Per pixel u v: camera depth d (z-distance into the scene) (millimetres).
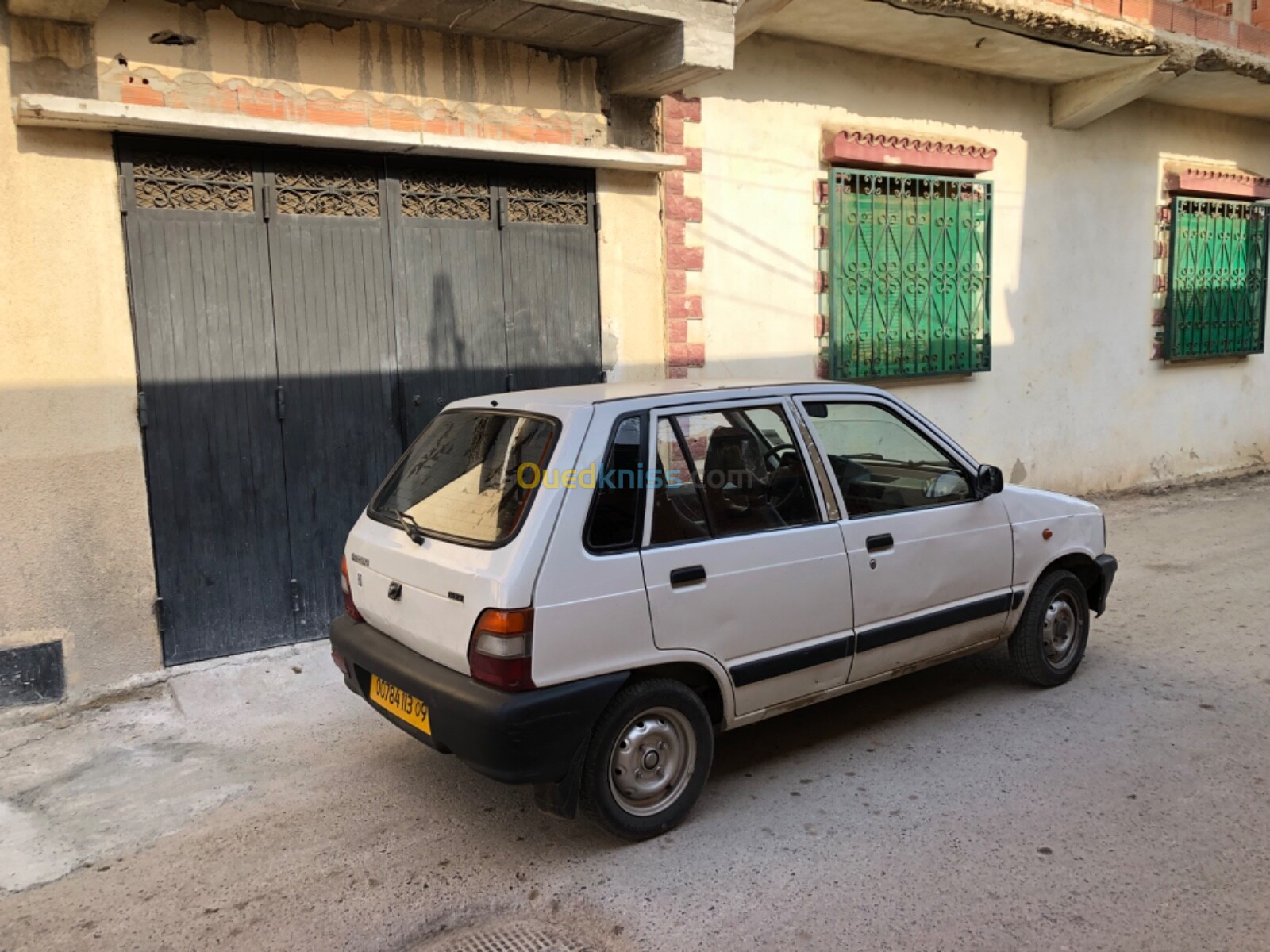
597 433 3279
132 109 4508
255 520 5270
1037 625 4609
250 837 3512
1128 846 3256
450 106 5699
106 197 4715
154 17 4750
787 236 7520
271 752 4262
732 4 5723
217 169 5016
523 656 2980
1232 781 3721
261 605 5324
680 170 6754
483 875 3209
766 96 7289
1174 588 6656
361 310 5512
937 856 3232
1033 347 9523
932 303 8492
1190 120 10758
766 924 2871
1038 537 4578
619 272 6551
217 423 5109
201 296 5012
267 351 5227
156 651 5023
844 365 7906
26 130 4496
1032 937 2770
